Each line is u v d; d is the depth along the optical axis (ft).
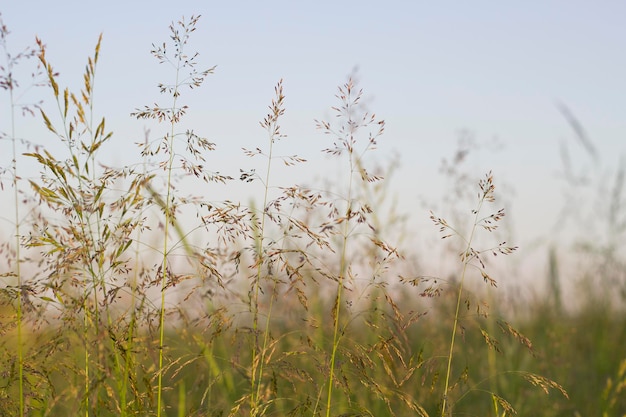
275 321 12.50
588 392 16.60
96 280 9.71
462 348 16.44
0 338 10.05
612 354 18.78
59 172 9.70
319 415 10.55
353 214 10.00
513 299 19.93
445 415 11.07
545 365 17.06
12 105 9.70
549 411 15.24
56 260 9.49
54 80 9.72
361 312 10.41
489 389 15.81
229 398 12.50
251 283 10.20
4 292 9.36
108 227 9.76
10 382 9.86
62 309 9.55
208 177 10.05
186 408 12.61
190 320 10.34
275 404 11.91
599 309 21.66
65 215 9.77
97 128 9.82
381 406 13.25
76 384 9.85
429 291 10.44
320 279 11.32
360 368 10.30
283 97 10.18
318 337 11.69
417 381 13.79
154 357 9.66
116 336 9.77
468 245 10.73
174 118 10.04
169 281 9.86
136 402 9.77
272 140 10.18
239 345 10.43
